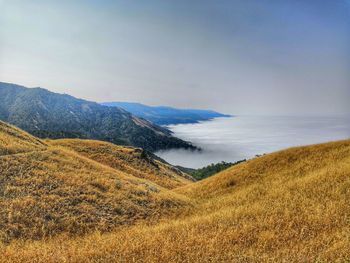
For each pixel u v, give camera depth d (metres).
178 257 13.59
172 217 24.70
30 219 19.28
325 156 37.00
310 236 15.76
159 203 26.50
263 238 15.91
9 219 18.64
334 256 12.70
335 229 16.38
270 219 19.00
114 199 24.39
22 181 23.16
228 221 20.16
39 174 24.94
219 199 31.17
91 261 13.82
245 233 17.02
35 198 21.42
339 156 35.50
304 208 20.69
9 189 21.72
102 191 25.30
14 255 14.74
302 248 13.98
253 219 20.22
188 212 26.11
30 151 30.17
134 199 25.56
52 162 28.28
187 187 41.41
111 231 20.47
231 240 16.14
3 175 23.42
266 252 14.10
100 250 15.37
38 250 15.58
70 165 28.98
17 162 26.02
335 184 25.39
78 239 18.42
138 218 23.19
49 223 19.50
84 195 23.45
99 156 57.03
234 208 24.34
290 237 15.98
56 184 24.05
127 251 14.85
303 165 36.16
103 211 22.44
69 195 22.97
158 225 21.44
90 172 28.56
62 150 33.75
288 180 32.84
